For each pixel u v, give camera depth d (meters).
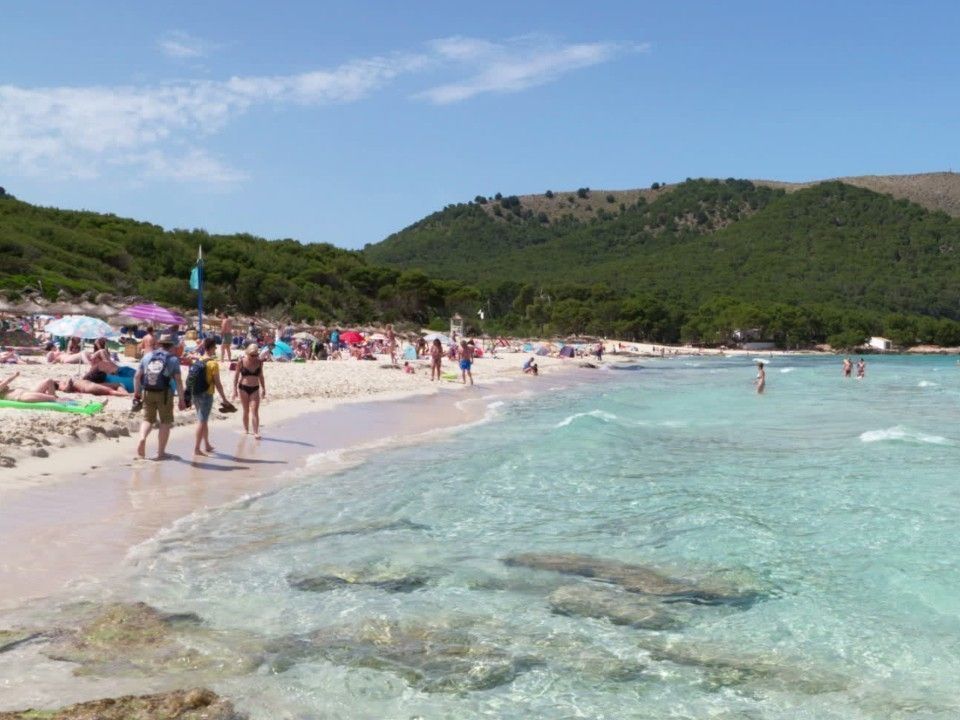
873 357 115.94
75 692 4.77
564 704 5.04
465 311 102.81
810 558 8.34
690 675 5.53
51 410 15.00
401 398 25.00
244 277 78.38
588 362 63.66
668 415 24.02
